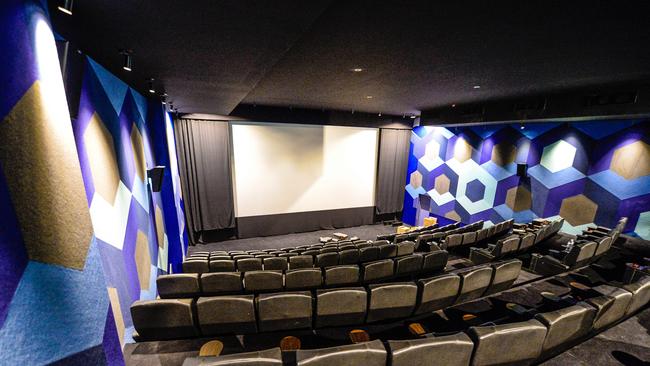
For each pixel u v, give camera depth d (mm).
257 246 7148
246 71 2869
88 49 2166
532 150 6477
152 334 2154
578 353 1978
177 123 6434
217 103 4832
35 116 1100
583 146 5668
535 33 2371
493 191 7293
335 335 2291
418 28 2314
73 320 1159
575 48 2691
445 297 2607
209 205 7070
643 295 2246
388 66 3400
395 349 1413
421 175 9203
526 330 1592
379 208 9297
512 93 4867
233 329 2219
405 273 3525
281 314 2213
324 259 3873
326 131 8094
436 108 6867
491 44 2645
